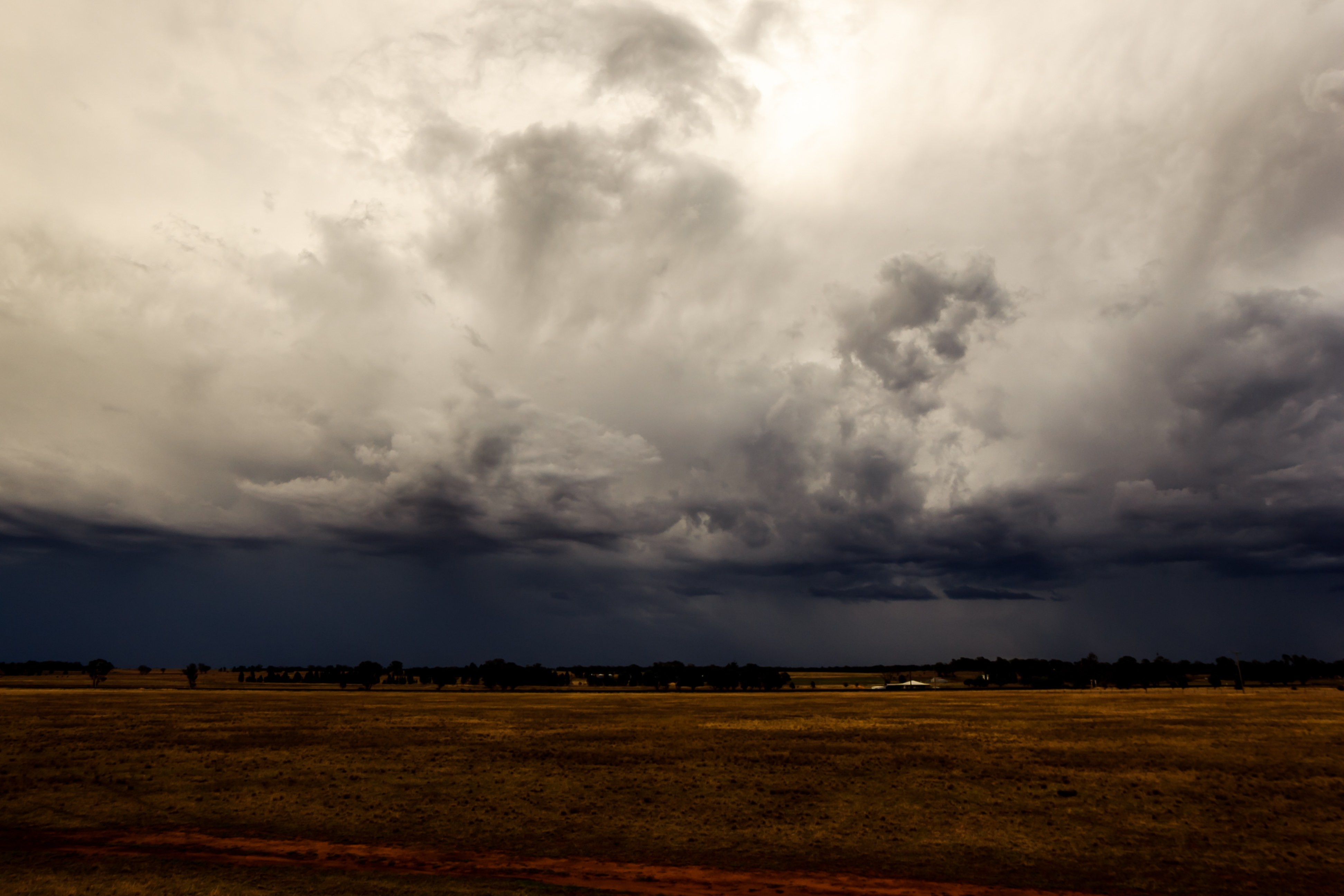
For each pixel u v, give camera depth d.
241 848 26.27
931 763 44.78
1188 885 22.62
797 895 21.86
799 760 46.31
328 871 23.39
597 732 64.81
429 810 32.06
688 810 32.50
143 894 20.72
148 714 79.56
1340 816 30.75
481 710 94.06
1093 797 34.59
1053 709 91.44
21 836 27.59
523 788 37.22
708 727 69.81
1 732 57.75
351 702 112.19
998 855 25.78
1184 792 35.56
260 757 45.94
